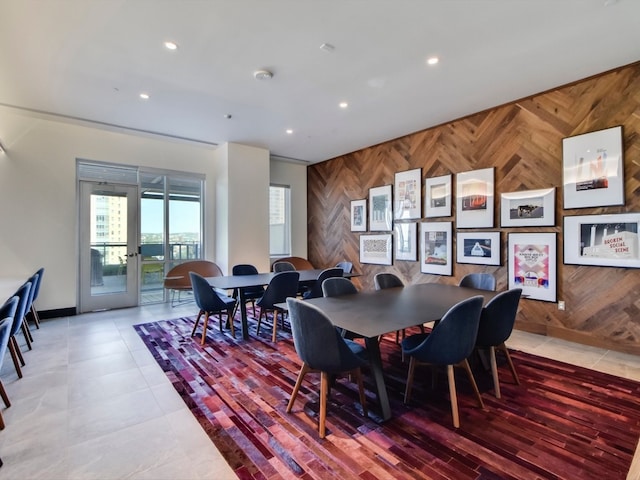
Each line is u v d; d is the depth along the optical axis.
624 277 3.30
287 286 3.86
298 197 7.46
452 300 2.74
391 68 3.21
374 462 1.77
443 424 2.12
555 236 3.74
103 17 2.43
